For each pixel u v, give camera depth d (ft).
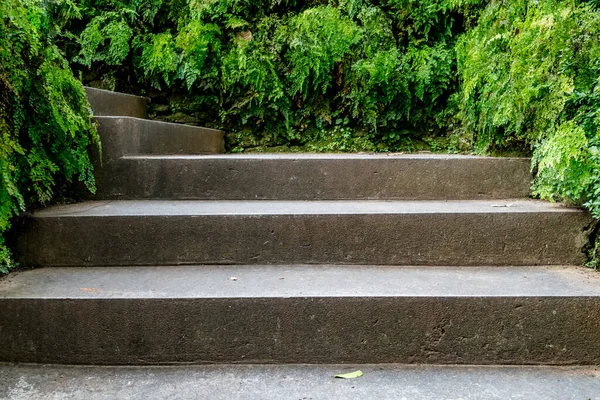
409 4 10.59
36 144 6.18
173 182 7.60
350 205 7.01
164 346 4.94
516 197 7.56
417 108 10.83
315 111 11.14
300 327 4.98
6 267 5.80
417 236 6.19
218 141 11.15
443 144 10.79
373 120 10.67
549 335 4.93
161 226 6.17
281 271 5.93
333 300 4.95
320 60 10.53
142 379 4.62
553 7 6.70
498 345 4.96
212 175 7.62
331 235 6.22
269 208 6.72
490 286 5.28
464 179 7.57
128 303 4.89
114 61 11.15
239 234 6.22
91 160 7.45
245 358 4.99
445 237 6.19
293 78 10.94
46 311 4.88
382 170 7.61
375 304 4.96
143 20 11.42
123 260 6.18
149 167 7.55
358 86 10.66
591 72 6.24
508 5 7.88
